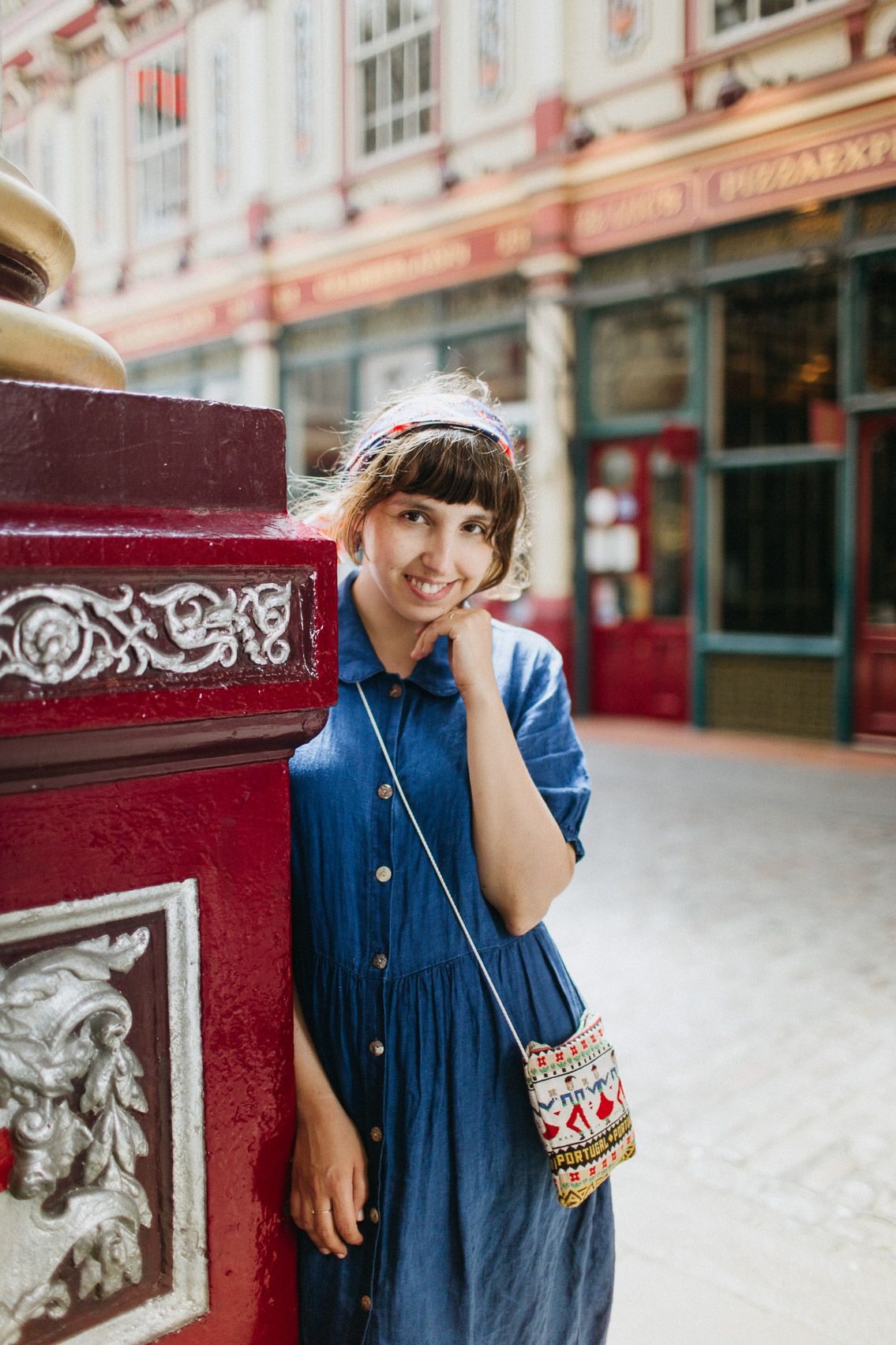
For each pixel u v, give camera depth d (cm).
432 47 848
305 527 86
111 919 78
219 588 77
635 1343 176
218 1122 86
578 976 333
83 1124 77
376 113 896
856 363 675
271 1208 92
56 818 74
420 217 871
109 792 77
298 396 1020
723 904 398
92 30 927
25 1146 73
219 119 1004
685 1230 208
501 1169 108
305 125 941
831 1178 227
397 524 104
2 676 66
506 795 102
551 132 775
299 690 82
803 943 358
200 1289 86
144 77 995
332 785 107
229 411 81
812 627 727
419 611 107
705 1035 293
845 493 689
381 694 111
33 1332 76
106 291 1169
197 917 83
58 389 71
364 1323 102
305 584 83
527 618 853
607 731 795
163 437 77
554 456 820
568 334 808
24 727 67
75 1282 78
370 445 106
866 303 671
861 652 700
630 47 738
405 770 107
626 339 802
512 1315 111
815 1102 259
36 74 695
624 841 488
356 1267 103
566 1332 119
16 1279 74
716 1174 228
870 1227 209
